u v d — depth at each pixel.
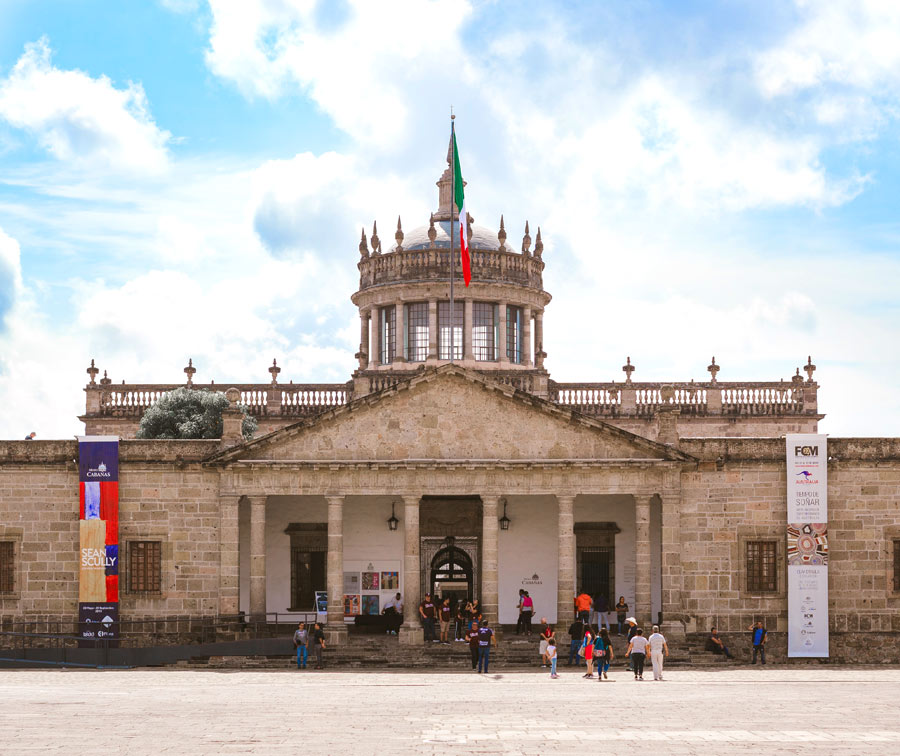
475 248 75.12
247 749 28.05
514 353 75.94
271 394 74.19
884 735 30.06
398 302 75.12
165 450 59.34
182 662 54.91
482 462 58.00
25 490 59.53
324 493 58.41
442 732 30.91
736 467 59.09
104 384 75.56
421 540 64.19
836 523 58.84
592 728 31.62
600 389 73.69
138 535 59.09
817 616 57.53
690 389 73.62
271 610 63.38
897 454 58.91
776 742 28.89
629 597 63.44
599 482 58.41
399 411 58.75
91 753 27.39
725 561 58.81
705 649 57.16
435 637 60.03
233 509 58.62
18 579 59.25
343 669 53.59
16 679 49.00
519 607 61.66
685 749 27.86
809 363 74.44
